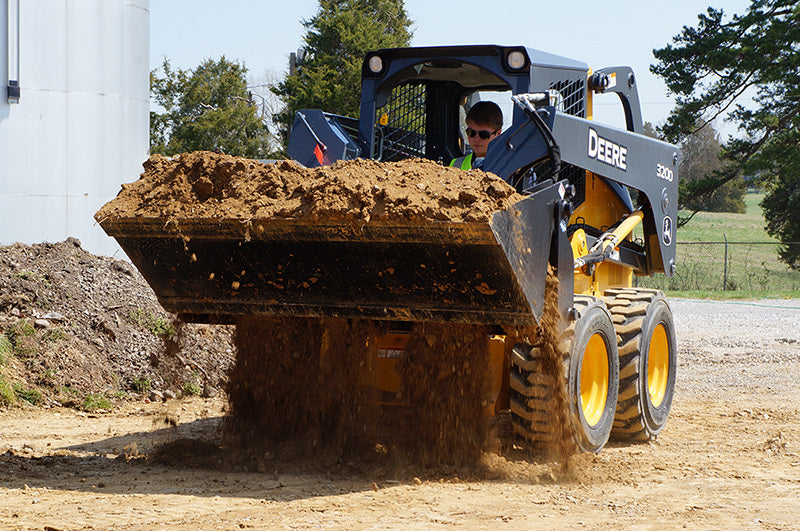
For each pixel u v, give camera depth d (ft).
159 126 165.99
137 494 15.58
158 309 30.40
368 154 21.49
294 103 131.13
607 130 22.17
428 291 16.46
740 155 107.04
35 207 35.19
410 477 17.20
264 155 157.48
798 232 120.78
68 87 36.09
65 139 36.04
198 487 16.20
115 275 31.60
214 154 17.52
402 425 18.75
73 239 32.91
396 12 154.40
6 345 25.50
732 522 14.40
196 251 17.22
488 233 14.85
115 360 27.35
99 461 18.53
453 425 18.13
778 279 115.96
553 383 18.17
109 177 37.81
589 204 23.41
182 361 28.32
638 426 22.13
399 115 23.07
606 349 20.62
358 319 18.26
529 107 18.84
